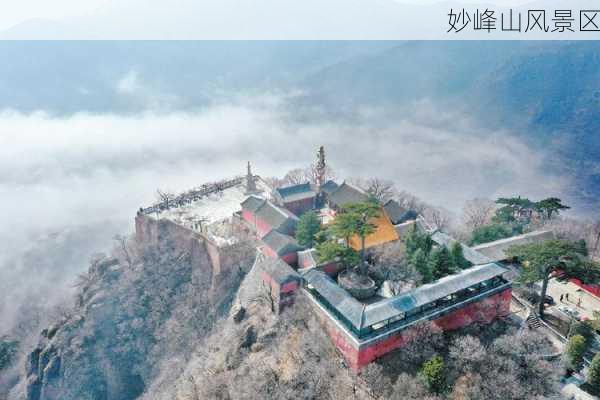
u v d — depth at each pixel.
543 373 58.34
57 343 109.38
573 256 70.06
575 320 71.81
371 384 58.78
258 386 64.12
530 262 72.94
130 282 115.69
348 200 111.88
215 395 69.88
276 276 76.69
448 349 64.12
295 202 118.00
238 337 78.06
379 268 80.00
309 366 64.06
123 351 107.50
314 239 89.75
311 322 70.44
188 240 114.44
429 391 56.56
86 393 102.94
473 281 68.50
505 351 61.53
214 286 104.19
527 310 75.94
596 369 57.94
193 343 100.12
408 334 62.66
